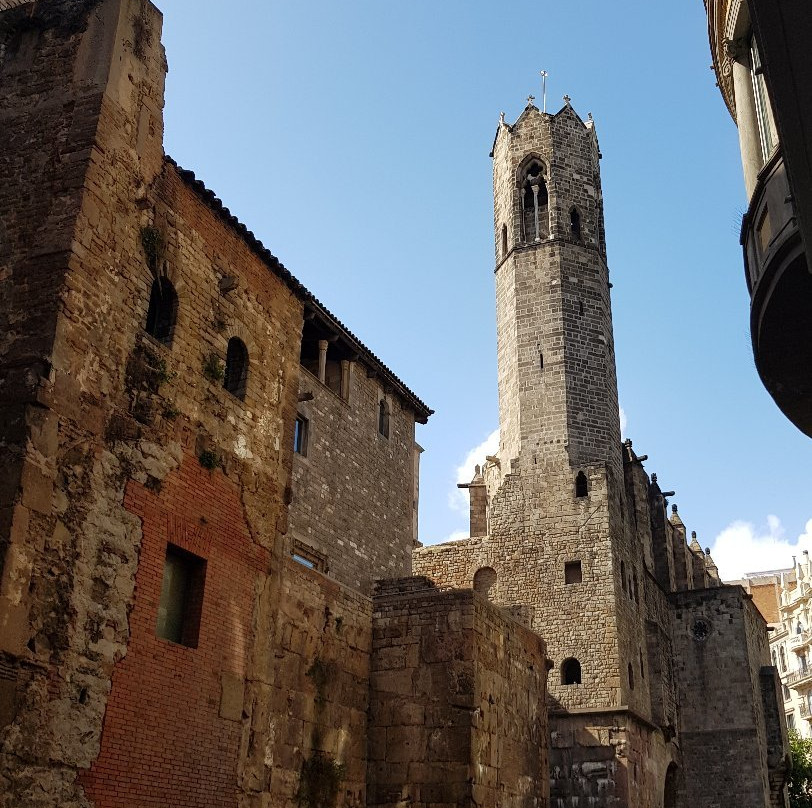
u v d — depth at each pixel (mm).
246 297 21922
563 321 49812
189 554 18719
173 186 19891
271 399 22234
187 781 17422
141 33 19453
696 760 54719
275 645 20953
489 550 46844
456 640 24578
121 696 16281
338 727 23031
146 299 18609
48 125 18156
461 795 23031
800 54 13758
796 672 105875
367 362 37594
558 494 46469
